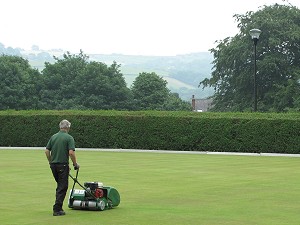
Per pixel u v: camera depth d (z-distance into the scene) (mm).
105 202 14273
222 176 22266
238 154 36781
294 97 57406
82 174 22641
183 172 23734
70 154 13500
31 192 17422
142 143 40375
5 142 42625
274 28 62406
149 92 94688
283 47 64875
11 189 18094
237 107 65312
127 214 13633
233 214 13641
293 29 62531
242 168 25828
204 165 27344
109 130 40906
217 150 38875
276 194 17125
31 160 29328
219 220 12875
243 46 63188
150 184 19516
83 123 41312
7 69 82312
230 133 38562
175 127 39750
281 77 63656
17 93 82062
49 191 17641
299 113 38094
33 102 84125
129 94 89562
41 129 42031
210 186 19031
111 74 89625
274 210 14242
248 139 38188
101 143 41062
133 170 24422
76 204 14172
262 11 64750
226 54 65250
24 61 93500
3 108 81312
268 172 24000
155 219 12984
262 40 62906
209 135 39031
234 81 66562
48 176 21766
